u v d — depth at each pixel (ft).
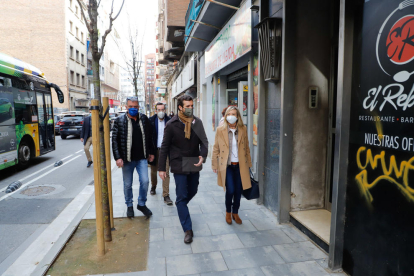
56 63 108.88
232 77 22.40
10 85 24.63
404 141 6.40
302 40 12.11
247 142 12.28
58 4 108.68
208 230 11.95
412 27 6.14
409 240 6.38
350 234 8.33
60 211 15.51
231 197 12.32
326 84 12.52
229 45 18.80
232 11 22.08
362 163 7.74
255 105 16.22
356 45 7.82
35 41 107.45
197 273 8.80
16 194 18.89
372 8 7.25
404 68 6.34
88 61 135.74
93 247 10.65
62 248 10.49
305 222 11.54
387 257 7.01
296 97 12.26
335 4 12.01
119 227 12.47
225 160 12.01
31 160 33.42
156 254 10.02
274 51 12.53
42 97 31.48
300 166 12.60
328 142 12.62
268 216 13.47
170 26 38.32
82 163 31.27
